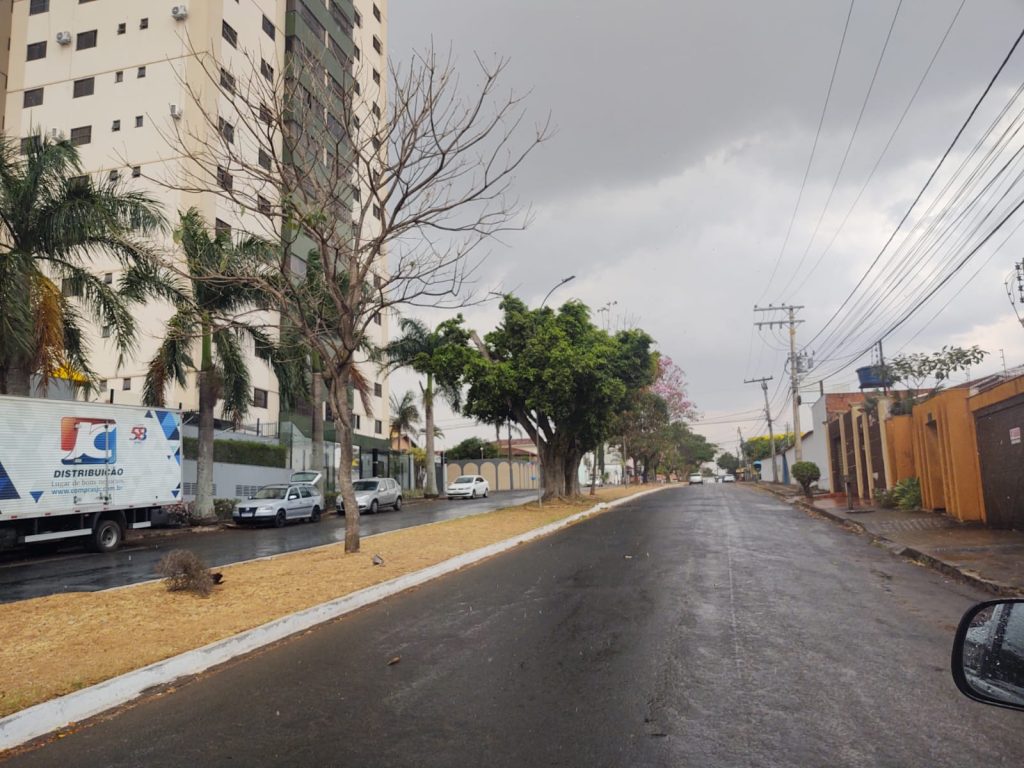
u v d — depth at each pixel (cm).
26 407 1766
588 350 2852
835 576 1164
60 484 1825
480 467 6806
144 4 3662
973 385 2278
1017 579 1047
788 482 6078
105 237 1964
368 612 977
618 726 522
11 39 3875
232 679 686
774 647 729
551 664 683
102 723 580
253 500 2681
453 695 602
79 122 3669
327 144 1473
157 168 3500
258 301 2336
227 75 1319
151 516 2119
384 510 3450
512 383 2731
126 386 3538
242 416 2612
